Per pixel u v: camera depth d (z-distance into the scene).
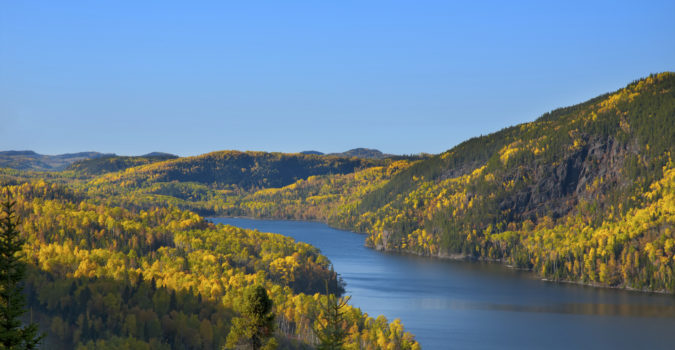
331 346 68.56
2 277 60.41
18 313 59.66
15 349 58.53
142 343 182.62
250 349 67.50
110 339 183.50
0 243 60.91
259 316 67.75
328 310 70.38
